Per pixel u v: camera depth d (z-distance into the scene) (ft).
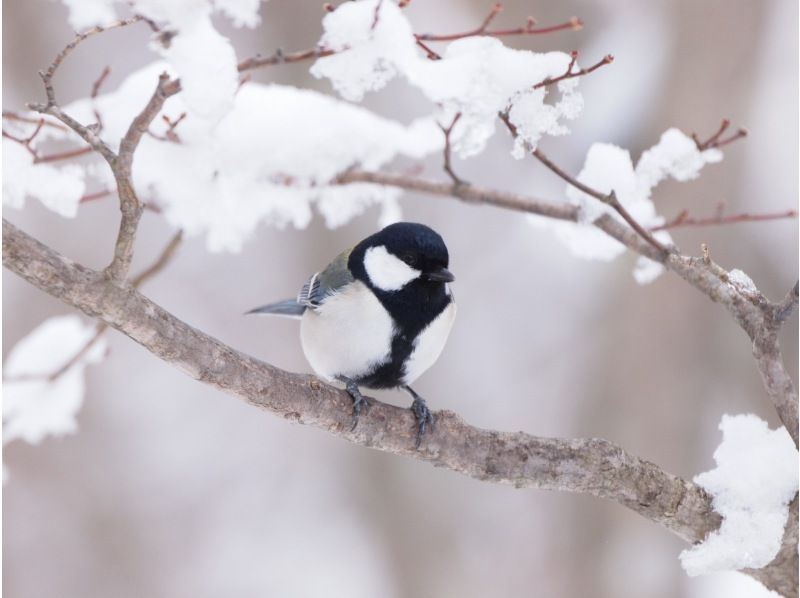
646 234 22.03
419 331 24.03
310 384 19.93
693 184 37.58
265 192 26.99
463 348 49.78
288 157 26.45
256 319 52.54
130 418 51.62
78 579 45.42
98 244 51.03
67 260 16.75
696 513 20.63
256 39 44.57
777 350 19.97
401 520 42.88
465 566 42.11
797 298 19.34
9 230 16.14
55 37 46.62
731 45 37.68
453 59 20.71
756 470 20.45
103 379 51.80
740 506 20.34
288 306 30.73
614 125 40.06
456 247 51.83
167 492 49.65
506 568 41.65
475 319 50.47
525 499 43.45
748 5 37.76
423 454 20.71
